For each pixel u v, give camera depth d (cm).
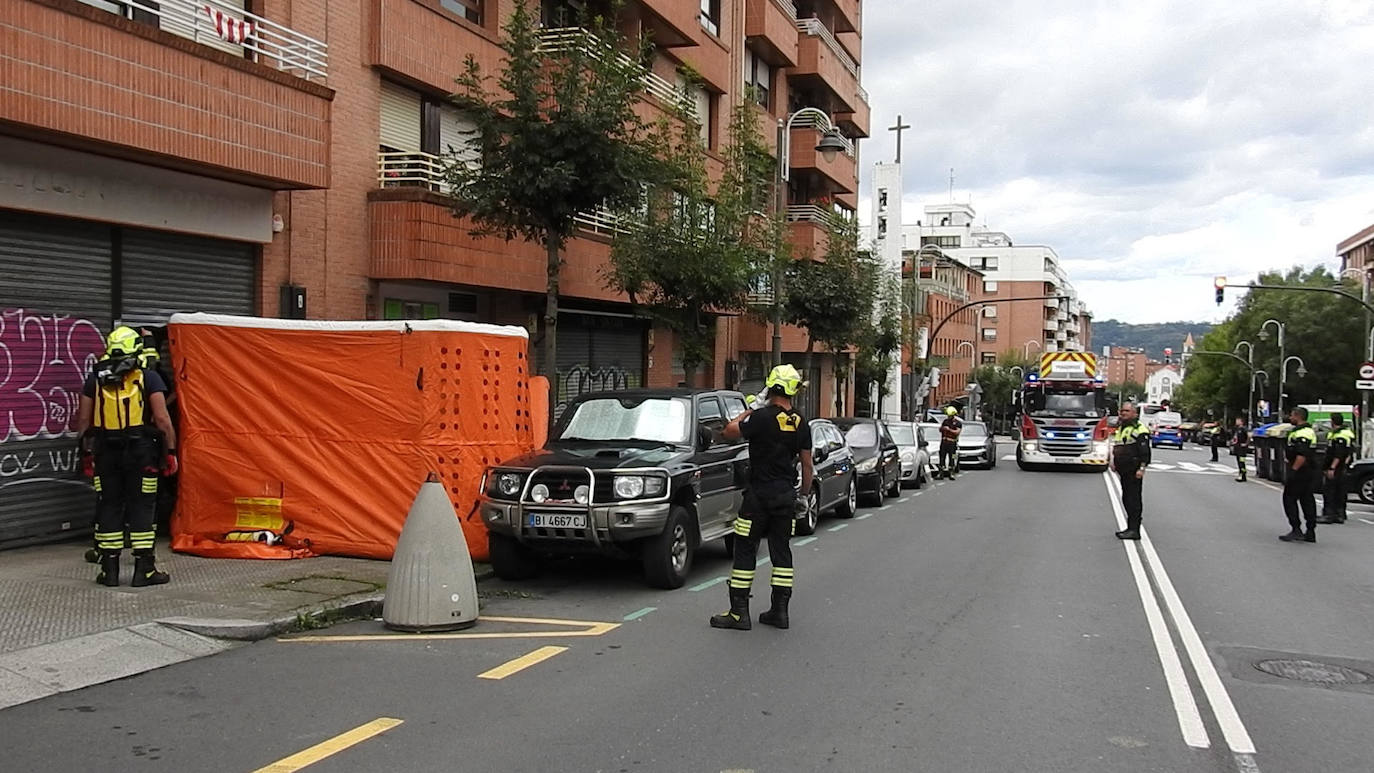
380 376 1012
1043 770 498
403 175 1466
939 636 789
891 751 520
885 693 626
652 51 1570
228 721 546
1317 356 6144
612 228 1902
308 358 1026
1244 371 7319
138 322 1098
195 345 1040
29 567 888
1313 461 1440
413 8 1471
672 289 1723
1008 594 978
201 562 959
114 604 760
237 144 1079
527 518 923
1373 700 633
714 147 2594
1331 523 1742
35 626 688
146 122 974
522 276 1634
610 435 1075
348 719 552
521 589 953
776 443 800
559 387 1973
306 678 632
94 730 528
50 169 965
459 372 1015
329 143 1211
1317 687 661
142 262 1101
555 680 638
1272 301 6544
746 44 2919
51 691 589
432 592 768
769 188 2445
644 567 948
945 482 2625
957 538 1410
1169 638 799
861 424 2027
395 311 1507
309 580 885
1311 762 518
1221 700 626
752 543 803
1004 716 585
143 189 1063
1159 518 1753
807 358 3416
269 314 1257
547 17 1867
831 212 2806
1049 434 3125
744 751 514
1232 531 1573
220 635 714
